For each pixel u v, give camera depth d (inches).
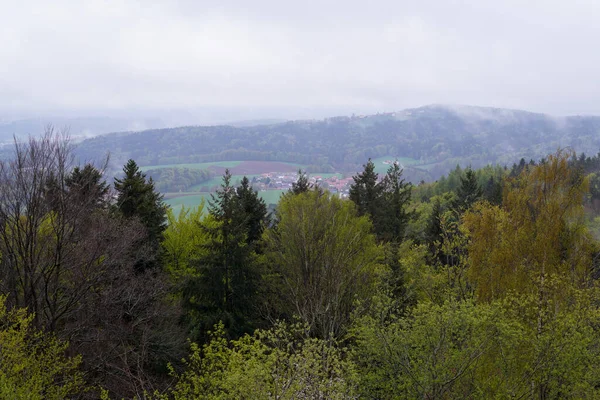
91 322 658.2
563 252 612.4
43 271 587.2
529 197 641.0
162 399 531.2
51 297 644.7
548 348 462.6
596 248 624.4
